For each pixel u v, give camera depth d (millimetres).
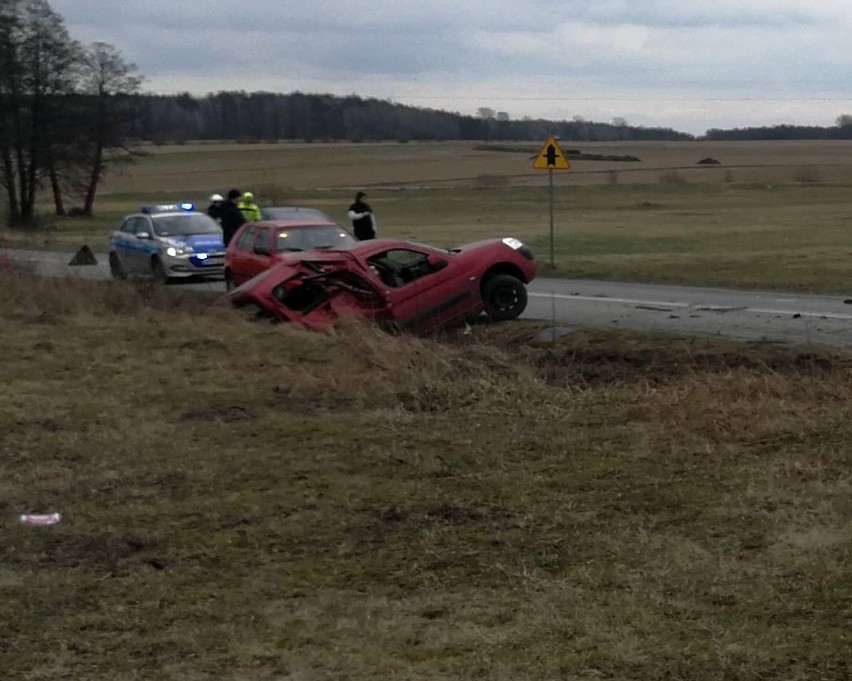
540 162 26109
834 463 7891
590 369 12656
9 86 65875
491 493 7715
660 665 4855
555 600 5727
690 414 9398
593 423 9594
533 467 8328
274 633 5465
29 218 65438
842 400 9719
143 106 78125
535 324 15664
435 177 102625
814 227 44531
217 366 12516
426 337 15977
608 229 45438
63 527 7328
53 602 6000
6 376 12047
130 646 5367
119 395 11164
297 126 153125
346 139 154875
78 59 68750
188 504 7746
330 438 9367
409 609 5719
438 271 16125
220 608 5840
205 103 149875
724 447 8492
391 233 43812
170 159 121625
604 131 168875
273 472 8438
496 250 16672
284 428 9734
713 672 4766
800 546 6285
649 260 28047
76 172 72750
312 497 7801
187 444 9328
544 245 36219
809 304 18219
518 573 6184
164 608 5871
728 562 6148
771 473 7754
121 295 17609
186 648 5316
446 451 8883
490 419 9945
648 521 6965
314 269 15734
